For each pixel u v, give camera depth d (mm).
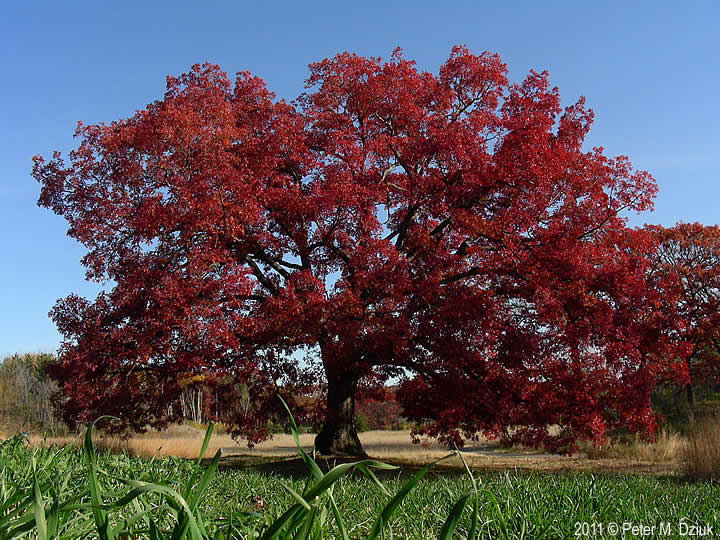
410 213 19000
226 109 16703
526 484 6215
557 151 16109
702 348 29375
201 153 15898
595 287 15891
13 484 3416
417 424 17625
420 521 4289
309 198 16828
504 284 16922
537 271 15898
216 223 16062
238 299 17250
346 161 18031
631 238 16797
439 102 18828
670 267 32031
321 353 17641
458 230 17531
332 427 19938
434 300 16672
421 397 16422
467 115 18812
